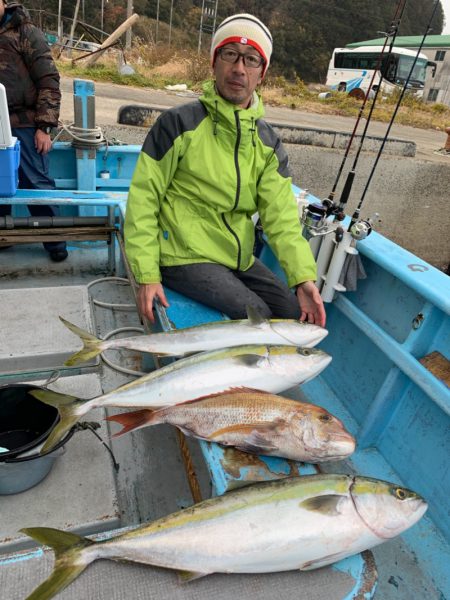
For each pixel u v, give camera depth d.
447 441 1.81
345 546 1.09
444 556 1.70
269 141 2.12
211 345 1.76
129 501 1.76
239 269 2.24
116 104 7.91
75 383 2.12
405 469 1.99
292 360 1.57
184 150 1.99
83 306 2.39
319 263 2.33
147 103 8.48
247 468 1.29
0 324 2.18
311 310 2.01
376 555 1.68
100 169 3.97
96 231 3.05
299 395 2.47
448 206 8.22
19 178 3.22
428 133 13.47
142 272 1.92
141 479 1.85
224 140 1.99
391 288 2.19
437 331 1.91
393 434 2.08
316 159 6.93
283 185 2.14
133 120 5.60
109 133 5.30
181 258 2.11
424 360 1.88
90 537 1.12
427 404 1.93
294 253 2.02
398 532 1.12
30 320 2.23
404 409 2.04
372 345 2.31
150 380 1.54
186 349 1.76
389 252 2.17
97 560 1.08
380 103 16.91
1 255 3.43
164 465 1.92
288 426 1.30
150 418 1.41
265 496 1.14
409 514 1.13
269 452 1.31
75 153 3.71
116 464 1.79
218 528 1.09
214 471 1.28
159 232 2.16
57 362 2.05
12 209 3.62
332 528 1.08
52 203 2.81
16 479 1.54
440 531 1.78
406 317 2.08
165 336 1.77
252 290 2.33
